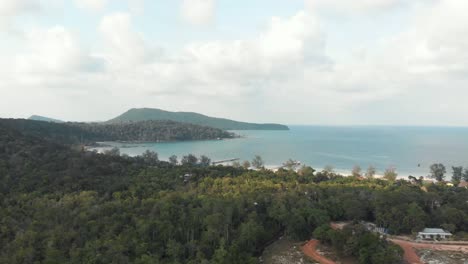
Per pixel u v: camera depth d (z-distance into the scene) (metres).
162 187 140.50
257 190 137.38
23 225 95.44
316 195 134.75
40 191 119.00
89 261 77.88
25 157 151.12
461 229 110.94
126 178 146.88
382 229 110.12
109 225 95.44
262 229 103.12
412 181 193.12
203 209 105.44
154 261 81.31
